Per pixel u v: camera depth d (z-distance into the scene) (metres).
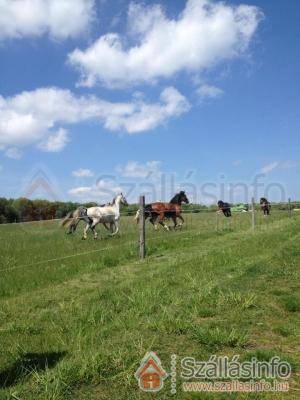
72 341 3.99
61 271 7.92
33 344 4.02
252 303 4.80
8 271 7.88
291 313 4.57
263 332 4.01
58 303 5.75
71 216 14.45
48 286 6.93
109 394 2.92
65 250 10.38
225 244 11.07
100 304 5.30
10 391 2.96
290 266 7.02
